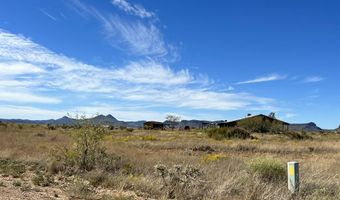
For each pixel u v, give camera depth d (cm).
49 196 1004
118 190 1126
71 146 1752
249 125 7444
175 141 3884
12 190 1048
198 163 1686
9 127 6222
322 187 1170
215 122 10275
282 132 7131
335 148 3409
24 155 1850
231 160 1839
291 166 1087
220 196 1046
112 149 2289
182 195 1084
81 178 1284
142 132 7356
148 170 1477
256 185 1102
